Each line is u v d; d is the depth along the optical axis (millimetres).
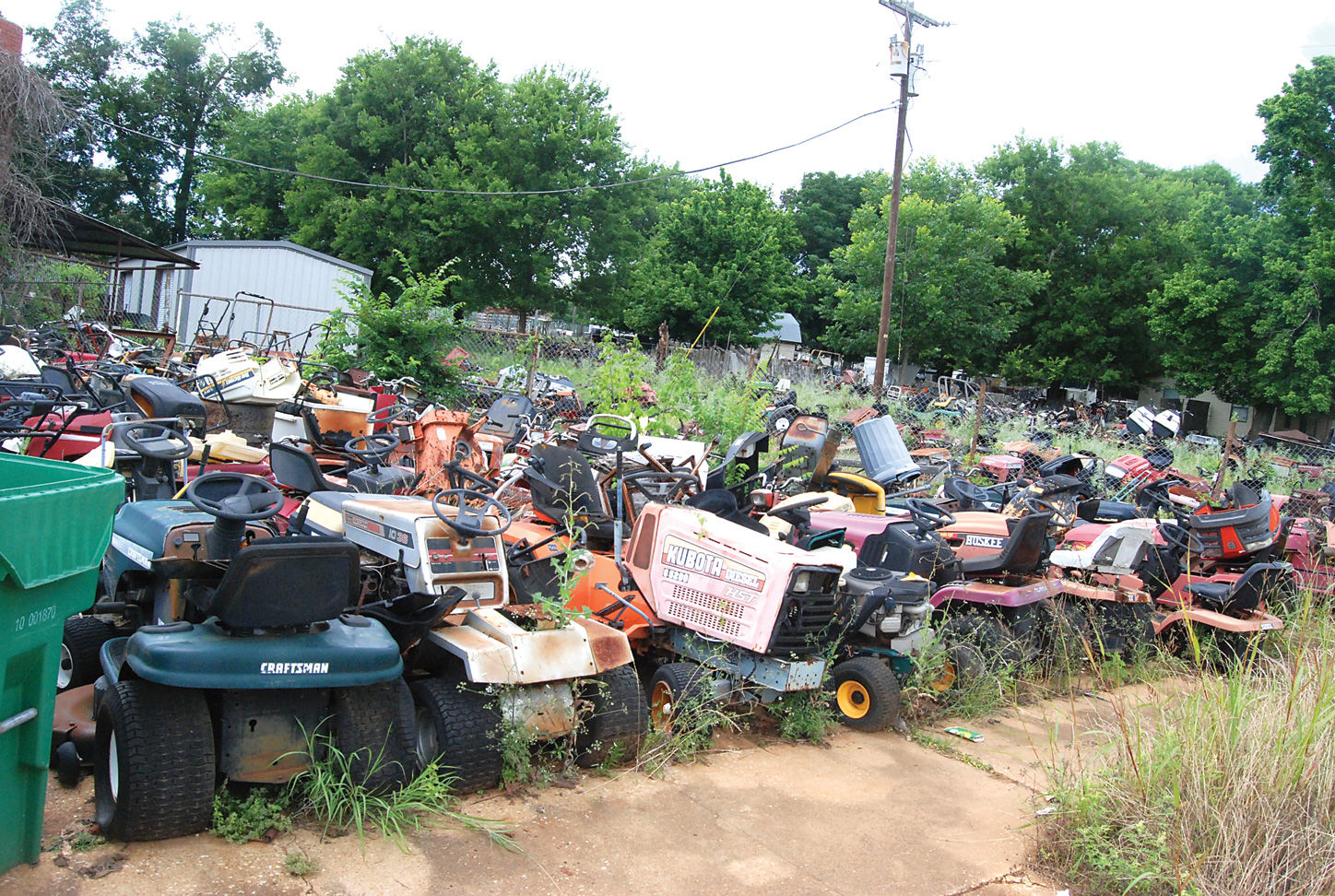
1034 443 16250
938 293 32250
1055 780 4578
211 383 8727
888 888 3805
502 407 10422
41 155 14016
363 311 14375
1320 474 16016
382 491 5754
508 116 27688
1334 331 27344
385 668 3746
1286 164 28156
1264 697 4602
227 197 35000
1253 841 3857
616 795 4410
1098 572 7203
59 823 3617
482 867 3629
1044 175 40000
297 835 3711
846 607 5703
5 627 2887
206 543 3922
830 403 18344
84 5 40750
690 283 33688
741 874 3785
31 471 3576
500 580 4512
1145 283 37656
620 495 5664
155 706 3504
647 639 5613
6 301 13977
